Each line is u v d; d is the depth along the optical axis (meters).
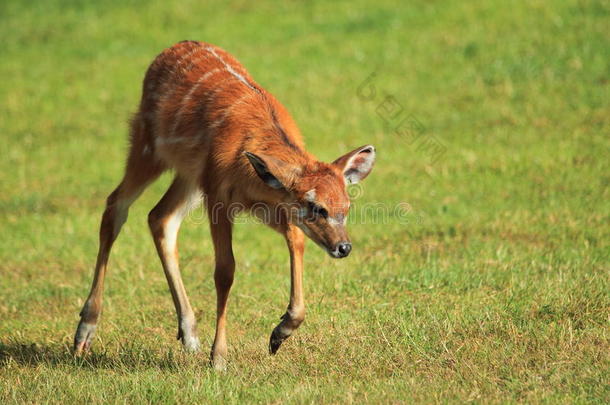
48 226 16.20
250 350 9.63
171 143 10.60
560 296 10.20
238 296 11.78
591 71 19.88
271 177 9.15
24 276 13.77
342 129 19.17
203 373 8.82
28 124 21.88
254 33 25.12
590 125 17.77
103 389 8.42
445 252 12.96
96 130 21.41
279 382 8.48
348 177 9.66
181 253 14.16
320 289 11.63
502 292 10.81
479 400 7.67
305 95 20.95
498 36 22.28
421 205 15.34
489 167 16.59
